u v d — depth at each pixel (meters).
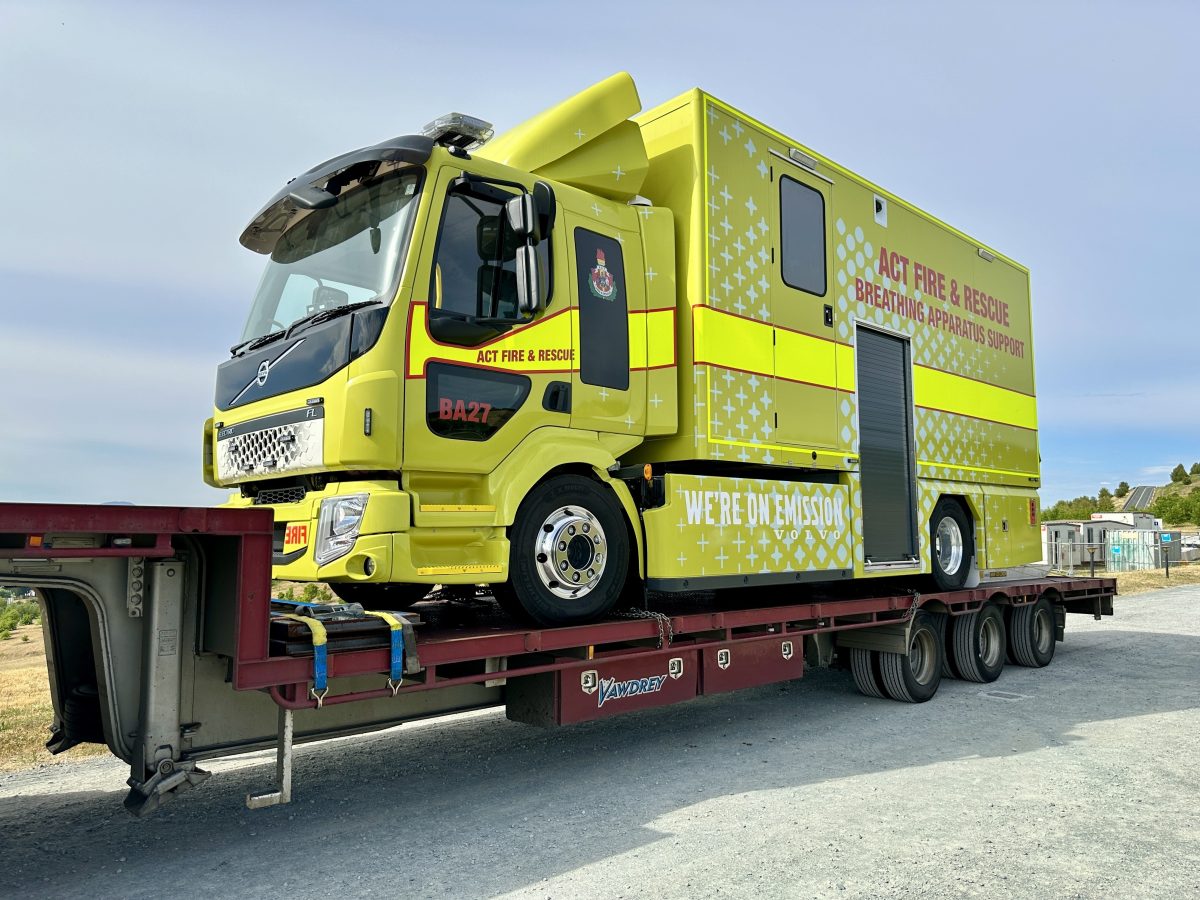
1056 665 10.03
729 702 7.80
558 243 5.20
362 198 4.92
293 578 4.52
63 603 3.93
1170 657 10.62
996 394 9.49
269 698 3.97
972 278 9.23
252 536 3.60
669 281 5.87
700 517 5.64
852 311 7.30
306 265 5.10
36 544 3.12
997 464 9.38
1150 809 4.57
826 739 6.27
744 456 6.04
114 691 3.53
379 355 4.30
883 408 7.65
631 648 5.29
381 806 4.73
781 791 4.93
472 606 6.22
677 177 6.06
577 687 4.93
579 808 4.64
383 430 4.25
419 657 4.19
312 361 4.51
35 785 5.30
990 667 8.89
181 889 3.58
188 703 3.69
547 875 3.69
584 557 5.14
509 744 6.20
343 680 4.11
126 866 3.86
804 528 6.48
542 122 5.55
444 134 5.14
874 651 7.74
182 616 3.70
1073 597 10.85
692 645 5.57
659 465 6.20
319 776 5.38
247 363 5.03
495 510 4.67
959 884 3.57
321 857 3.94
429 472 4.49
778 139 6.68
